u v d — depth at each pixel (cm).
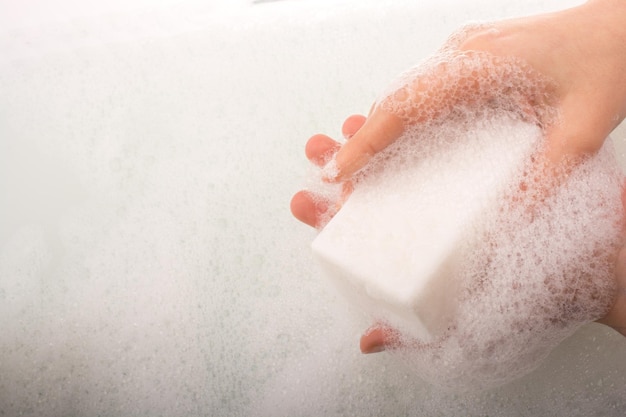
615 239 35
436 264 32
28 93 46
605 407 37
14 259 43
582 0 44
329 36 45
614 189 35
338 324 40
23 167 45
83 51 46
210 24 46
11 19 47
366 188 34
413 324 33
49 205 44
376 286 32
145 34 46
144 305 41
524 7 44
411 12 45
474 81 35
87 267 43
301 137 44
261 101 44
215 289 41
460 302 34
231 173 43
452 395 38
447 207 33
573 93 35
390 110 34
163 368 40
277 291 41
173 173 44
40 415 40
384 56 44
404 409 38
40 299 42
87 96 46
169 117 45
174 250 42
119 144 45
